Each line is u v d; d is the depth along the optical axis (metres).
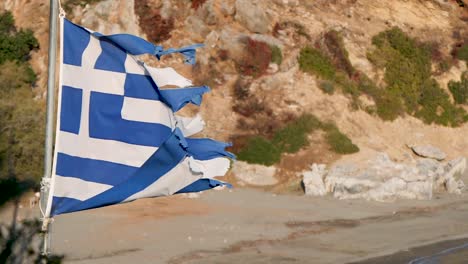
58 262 16.91
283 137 56.28
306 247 35.78
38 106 46.81
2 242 16.44
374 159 55.34
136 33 60.91
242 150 54.53
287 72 62.88
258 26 64.56
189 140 14.38
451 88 70.50
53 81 12.87
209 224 39.47
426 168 57.19
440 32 74.75
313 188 50.19
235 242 36.00
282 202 47.53
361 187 49.81
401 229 41.22
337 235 38.91
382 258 34.34
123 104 12.98
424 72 69.81
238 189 50.84
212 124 56.81
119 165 12.92
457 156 63.75
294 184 52.09
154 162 13.39
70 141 12.66
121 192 12.99
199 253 33.28
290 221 41.88
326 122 59.03
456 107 69.50
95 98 12.87
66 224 37.12
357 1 74.81
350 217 44.03
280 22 67.00
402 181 50.81
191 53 13.59
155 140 13.02
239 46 62.50
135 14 62.22
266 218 42.19
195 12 63.56
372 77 67.25
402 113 65.75
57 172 12.56
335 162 54.56
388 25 72.75
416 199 50.59
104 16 59.72
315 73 63.91
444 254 35.59
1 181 40.28
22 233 16.70
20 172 41.84
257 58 62.28
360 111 63.12
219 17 64.06
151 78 13.03
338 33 67.62
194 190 14.09
